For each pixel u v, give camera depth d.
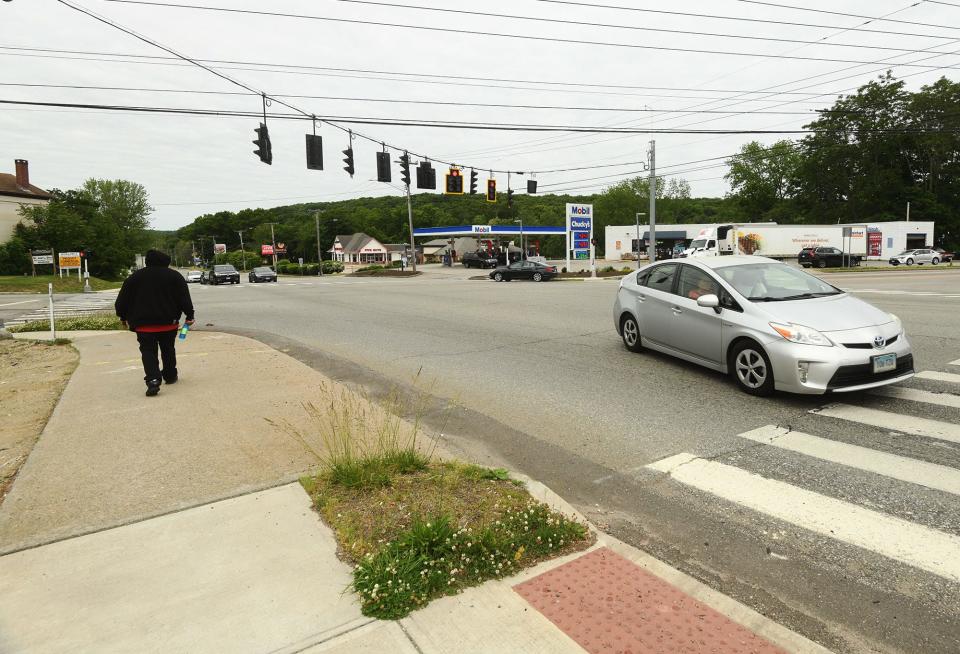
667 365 8.08
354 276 56.25
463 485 3.94
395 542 3.13
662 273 8.33
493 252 65.44
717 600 2.75
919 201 67.25
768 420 5.55
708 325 7.03
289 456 4.57
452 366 8.41
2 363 9.23
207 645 2.44
